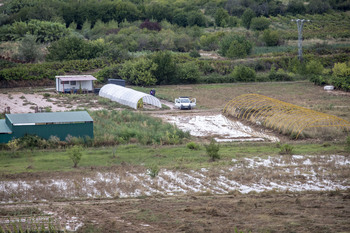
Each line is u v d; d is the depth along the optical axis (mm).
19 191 39938
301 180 43500
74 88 101562
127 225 31422
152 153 54406
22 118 59594
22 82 109875
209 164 49281
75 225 31875
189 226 30766
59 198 38594
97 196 38938
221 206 35500
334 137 61875
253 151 55219
